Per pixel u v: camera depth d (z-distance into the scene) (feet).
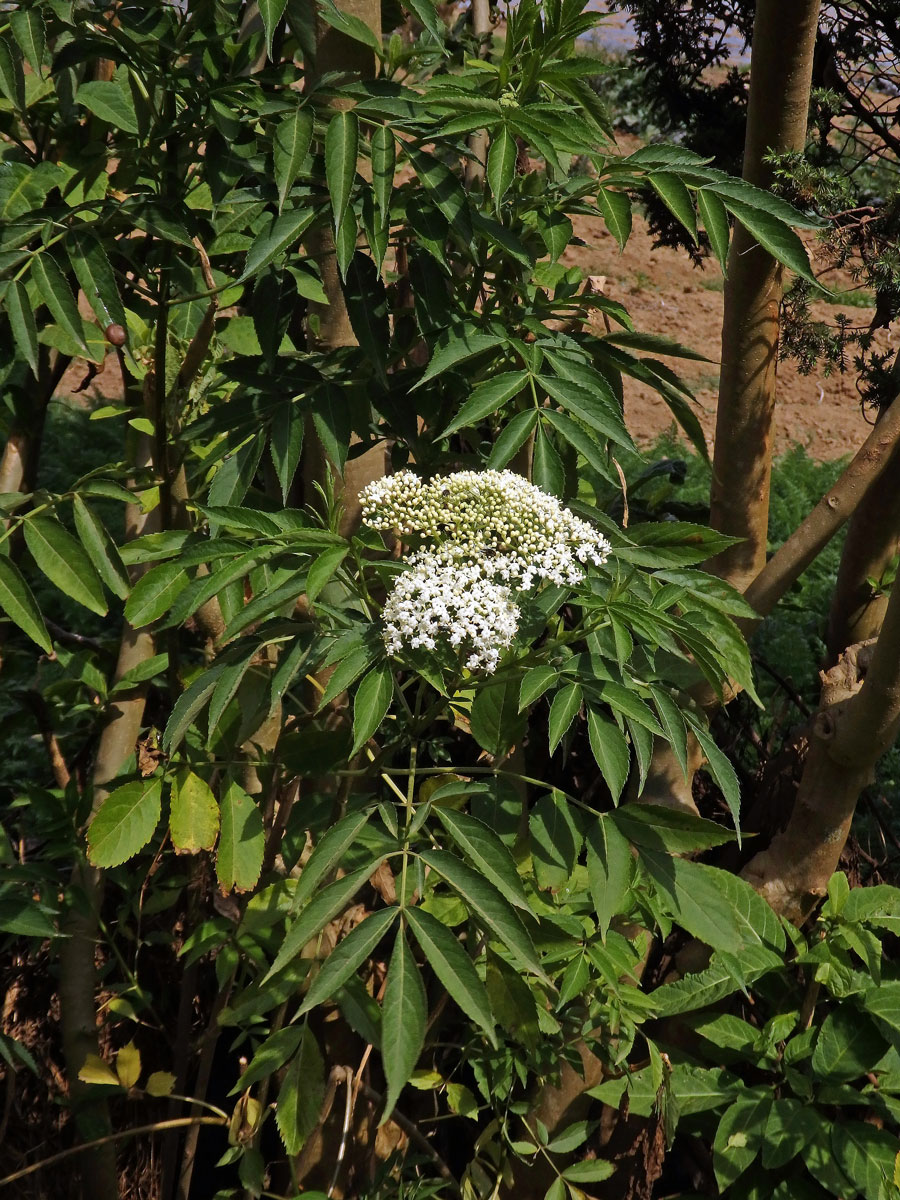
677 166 4.88
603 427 4.86
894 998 5.49
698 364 23.94
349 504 5.52
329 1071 5.51
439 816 4.49
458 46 6.79
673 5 8.27
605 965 5.04
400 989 4.21
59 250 4.91
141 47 4.89
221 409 5.12
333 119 4.69
